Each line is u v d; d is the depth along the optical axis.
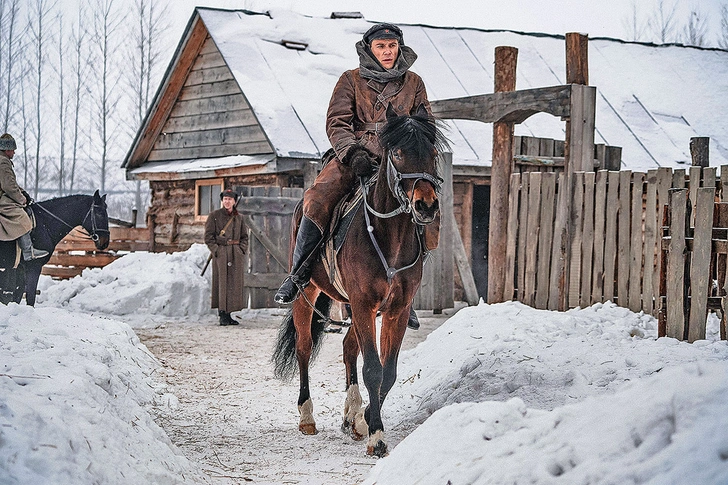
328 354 10.62
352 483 4.95
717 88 21.58
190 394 7.99
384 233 5.63
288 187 16.39
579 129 9.95
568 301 9.79
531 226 10.36
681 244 7.48
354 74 6.52
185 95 20.97
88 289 15.18
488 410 3.95
